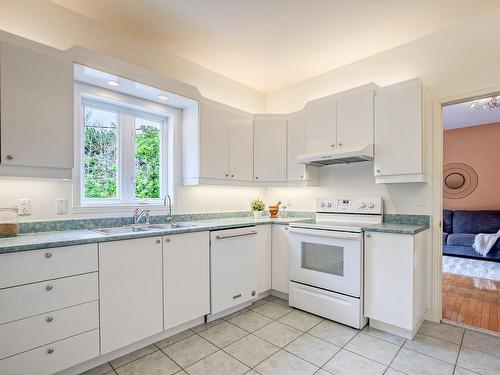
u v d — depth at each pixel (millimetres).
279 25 2379
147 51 2613
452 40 2393
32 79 1704
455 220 5340
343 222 2787
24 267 1446
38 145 1723
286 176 3232
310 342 2051
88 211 2223
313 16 2256
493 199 5344
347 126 2668
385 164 2428
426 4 2104
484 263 4422
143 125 2713
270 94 3863
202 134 2744
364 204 2750
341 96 2725
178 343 2033
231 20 2303
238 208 3490
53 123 1783
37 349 1482
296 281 2691
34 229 1940
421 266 2289
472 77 2295
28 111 1687
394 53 2732
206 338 2107
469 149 5602
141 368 1734
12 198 1879
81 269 1640
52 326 1533
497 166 5309
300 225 2664
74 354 1610
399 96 2371
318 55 2889
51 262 1533
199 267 2270
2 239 1625
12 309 1409
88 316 1667
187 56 2900
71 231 2055
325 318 2459
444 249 5016
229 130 3000
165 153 2857
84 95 2262
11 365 1405
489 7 2150
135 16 2230
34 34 1972
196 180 2727
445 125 5543
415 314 2115
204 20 2299
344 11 2191
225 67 3146
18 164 1657
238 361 1814
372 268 2229
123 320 1820
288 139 3229
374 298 2217
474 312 2582
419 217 2510
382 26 2393
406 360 1821
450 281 3520
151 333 1960
